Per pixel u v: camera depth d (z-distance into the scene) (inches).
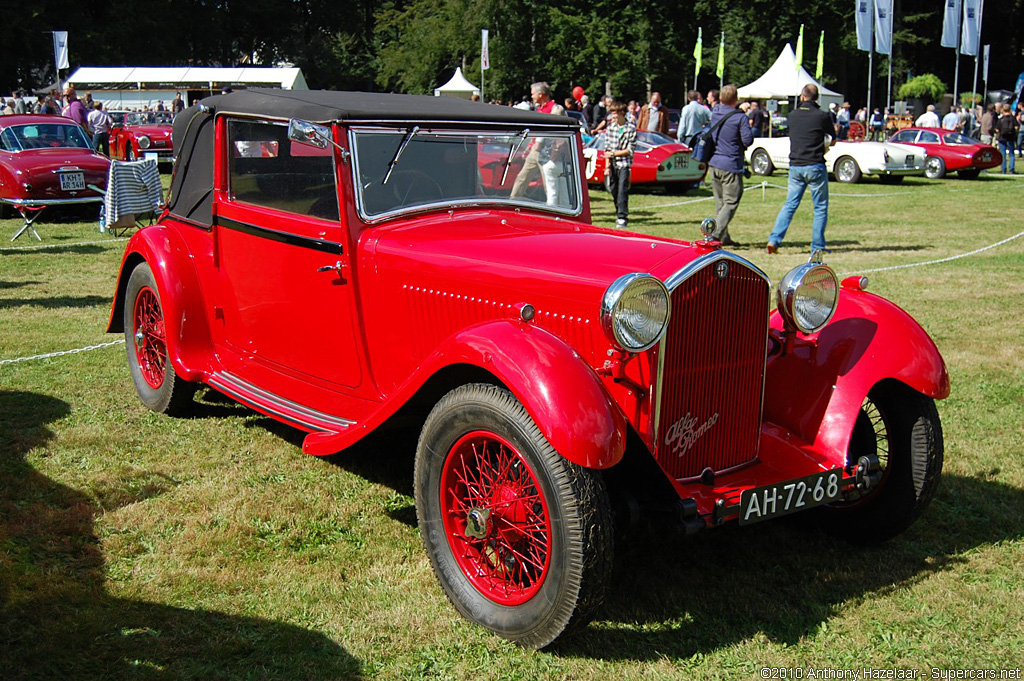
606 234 143.1
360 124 144.6
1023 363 232.2
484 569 120.7
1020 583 129.0
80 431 183.8
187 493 155.9
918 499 136.0
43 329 262.7
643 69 1716.3
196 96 1093.8
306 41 2317.9
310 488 159.8
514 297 126.6
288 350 164.6
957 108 1213.7
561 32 1649.9
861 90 2032.5
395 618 119.2
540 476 106.9
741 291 125.5
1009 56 2079.2
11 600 119.0
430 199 153.3
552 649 112.9
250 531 143.0
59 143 519.5
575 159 170.2
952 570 133.5
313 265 152.3
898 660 111.3
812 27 1791.3
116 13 1683.1
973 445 179.9
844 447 131.6
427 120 149.9
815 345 140.4
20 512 146.0
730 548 141.6
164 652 109.7
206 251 179.5
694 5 1759.4
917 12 2037.4
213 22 1935.3
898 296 312.0
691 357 121.3
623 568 134.3
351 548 138.9
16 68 1587.1
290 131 140.9
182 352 181.2
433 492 121.4
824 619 120.3
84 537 139.2
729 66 1819.6
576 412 103.8
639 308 110.7
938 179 827.4
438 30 1818.4
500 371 109.2
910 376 132.8
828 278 135.6
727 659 111.3
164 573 128.7
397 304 141.6
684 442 124.0
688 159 675.4
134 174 430.9
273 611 120.2
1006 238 458.3
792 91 1235.9
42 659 107.0
